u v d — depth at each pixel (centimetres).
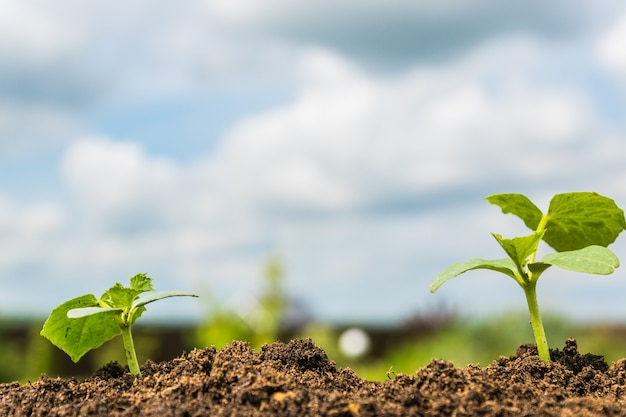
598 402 67
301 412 66
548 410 66
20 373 192
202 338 159
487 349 206
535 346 77
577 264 70
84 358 200
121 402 69
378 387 71
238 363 72
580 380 72
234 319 158
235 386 69
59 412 69
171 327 210
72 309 73
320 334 193
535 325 74
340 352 200
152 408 68
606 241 79
